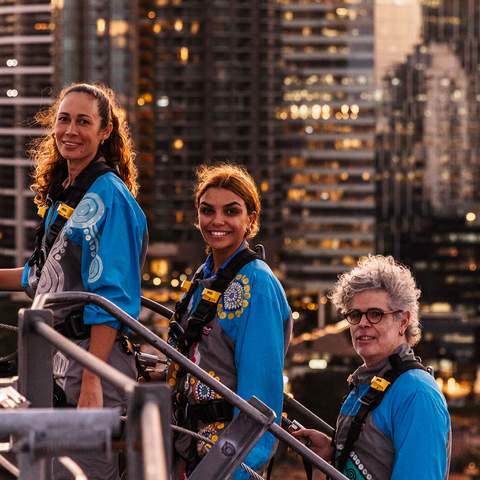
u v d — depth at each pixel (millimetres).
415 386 5926
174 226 150000
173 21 155250
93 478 5609
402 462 5809
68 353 3840
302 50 167500
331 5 167750
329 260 163625
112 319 5797
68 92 6211
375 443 5980
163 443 3334
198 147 155375
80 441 3211
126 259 5969
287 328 6465
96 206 5996
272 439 6109
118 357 5988
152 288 148000
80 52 128875
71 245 6016
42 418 3209
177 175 153625
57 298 4699
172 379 6391
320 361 124812
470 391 153625
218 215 6418
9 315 46688
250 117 157500
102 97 6238
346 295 6160
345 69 166750
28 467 3531
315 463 4867
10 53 115500
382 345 6070
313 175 165000
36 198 6461
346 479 4898
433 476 5777
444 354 164625
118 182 6102
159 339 4805
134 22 135750
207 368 6305
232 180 6426
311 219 164375
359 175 165000
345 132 165500
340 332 128500
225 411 6223
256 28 157125
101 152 6309
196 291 6512
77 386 5938
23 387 4363
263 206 158875
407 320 6117
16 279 6613
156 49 155125
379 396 5988
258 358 6176
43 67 120125
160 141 153750
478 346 180000
